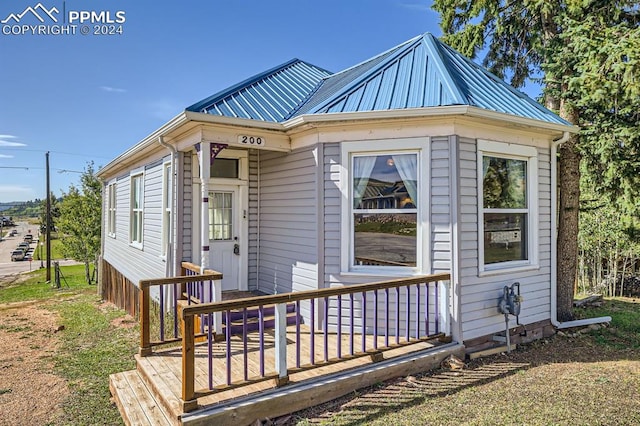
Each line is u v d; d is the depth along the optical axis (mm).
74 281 21766
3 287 20984
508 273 5875
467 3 9891
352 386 4230
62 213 22859
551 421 3635
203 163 5637
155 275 8086
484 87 6316
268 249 7215
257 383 3922
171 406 3486
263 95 7270
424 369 4852
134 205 10430
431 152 5324
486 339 5590
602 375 4805
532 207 6250
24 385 5414
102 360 6414
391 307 5488
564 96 7129
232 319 6004
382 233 5602
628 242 10867
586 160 7555
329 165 5770
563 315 7668
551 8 7492
